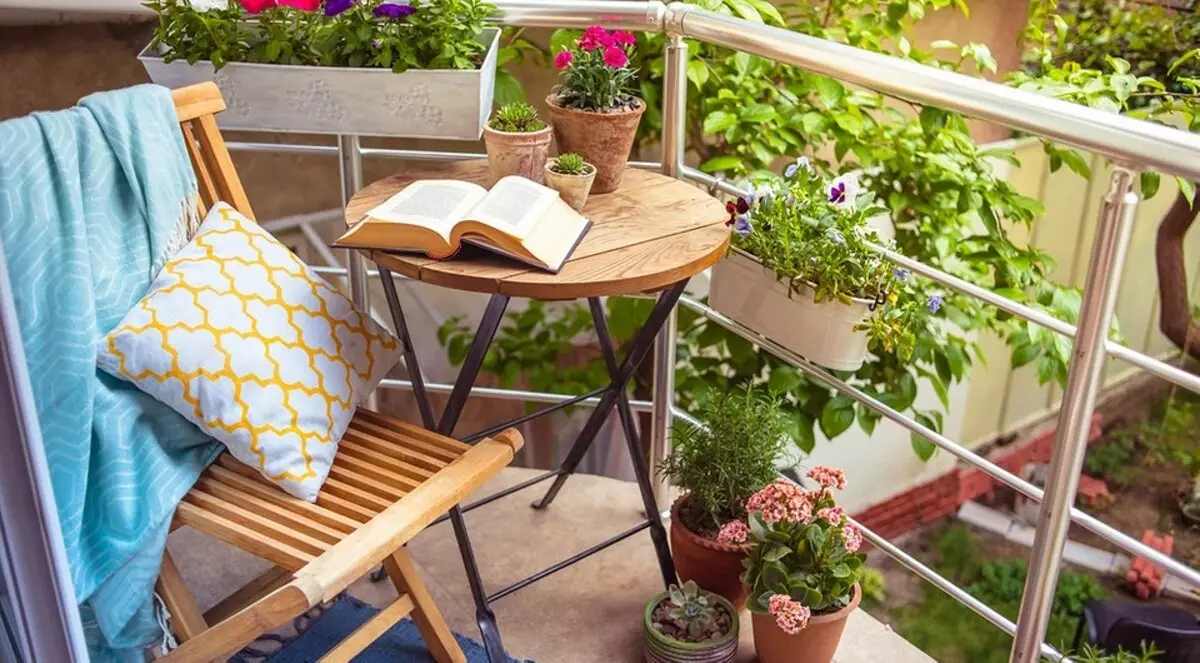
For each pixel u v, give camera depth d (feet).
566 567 6.83
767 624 5.80
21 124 4.65
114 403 4.87
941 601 13.29
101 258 4.99
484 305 10.63
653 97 9.34
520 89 7.81
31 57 7.52
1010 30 12.01
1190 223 10.11
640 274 5.07
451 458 5.33
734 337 9.50
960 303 9.71
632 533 6.54
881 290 5.70
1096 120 4.55
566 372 10.48
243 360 5.03
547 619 6.52
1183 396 14.07
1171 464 13.85
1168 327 10.73
